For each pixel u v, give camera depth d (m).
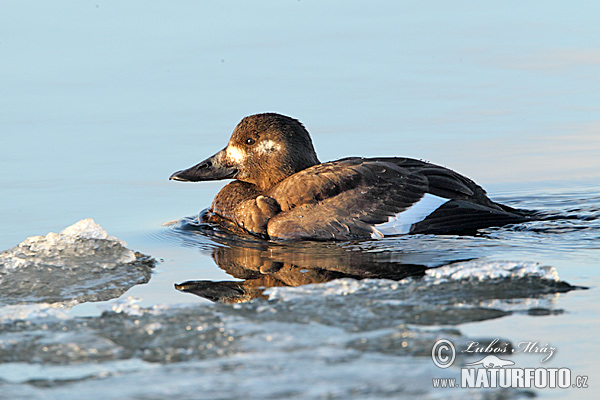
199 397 6.38
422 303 8.40
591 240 11.07
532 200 14.15
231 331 7.75
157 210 13.84
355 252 10.83
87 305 8.91
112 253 10.84
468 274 9.24
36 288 9.52
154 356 7.26
